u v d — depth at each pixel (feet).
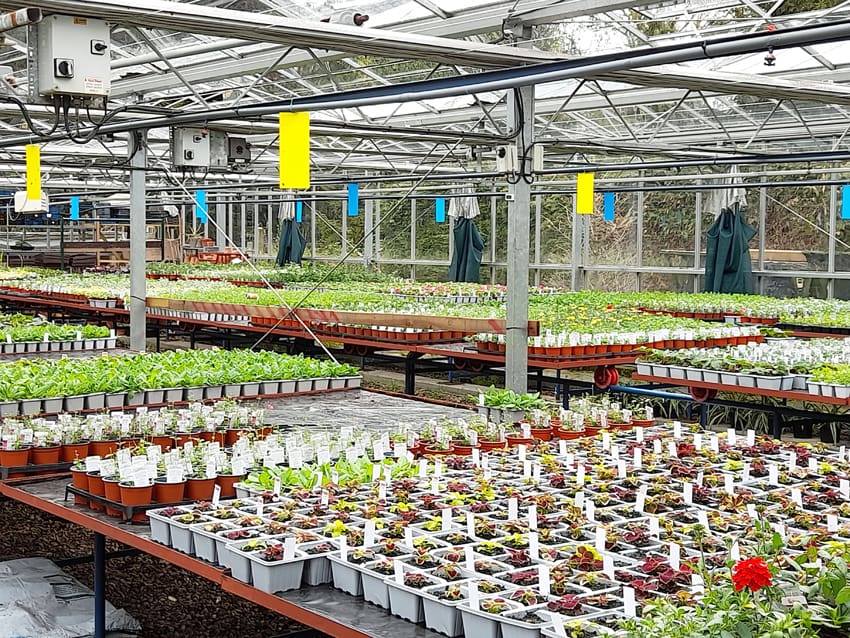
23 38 41.19
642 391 38.65
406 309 54.95
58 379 30.48
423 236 97.35
